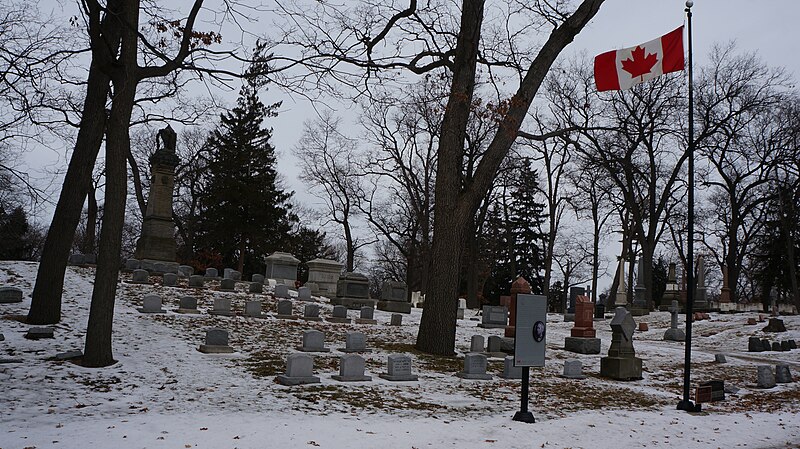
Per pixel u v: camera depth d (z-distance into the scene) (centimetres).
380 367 1731
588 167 4728
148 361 1528
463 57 2072
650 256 4819
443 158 2111
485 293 6638
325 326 2453
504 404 1400
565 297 7131
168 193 3444
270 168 5566
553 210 4875
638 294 5028
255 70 1628
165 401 1193
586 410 1402
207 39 1523
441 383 1591
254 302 2409
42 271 1836
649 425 1249
